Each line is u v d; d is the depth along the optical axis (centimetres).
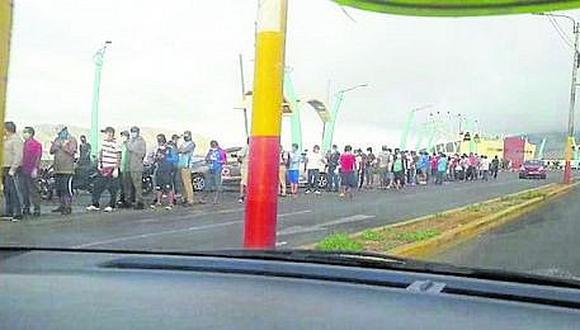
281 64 735
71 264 327
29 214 841
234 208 1015
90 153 1004
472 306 250
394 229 926
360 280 287
